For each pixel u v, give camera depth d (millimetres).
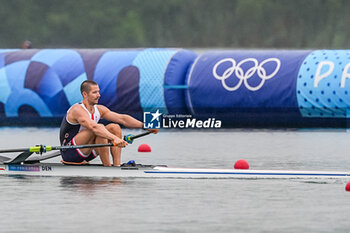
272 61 85812
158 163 53750
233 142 71250
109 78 89500
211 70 87375
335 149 64062
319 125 86875
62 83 90688
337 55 84250
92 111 45531
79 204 35906
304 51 87312
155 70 88562
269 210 34406
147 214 33531
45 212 34031
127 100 89125
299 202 36344
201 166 51719
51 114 91750
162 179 43625
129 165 45500
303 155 59281
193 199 37188
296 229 30516
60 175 45344
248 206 35375
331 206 35312
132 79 88812
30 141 71812
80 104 45156
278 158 57125
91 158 46312
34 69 92250
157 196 38000
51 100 91062
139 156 58844
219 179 43656
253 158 57156
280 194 38531
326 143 69500
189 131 84875
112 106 89812
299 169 49875
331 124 86562
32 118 92875
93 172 44969
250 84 85562
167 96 88062
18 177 44719
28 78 92125
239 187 40750
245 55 87625
